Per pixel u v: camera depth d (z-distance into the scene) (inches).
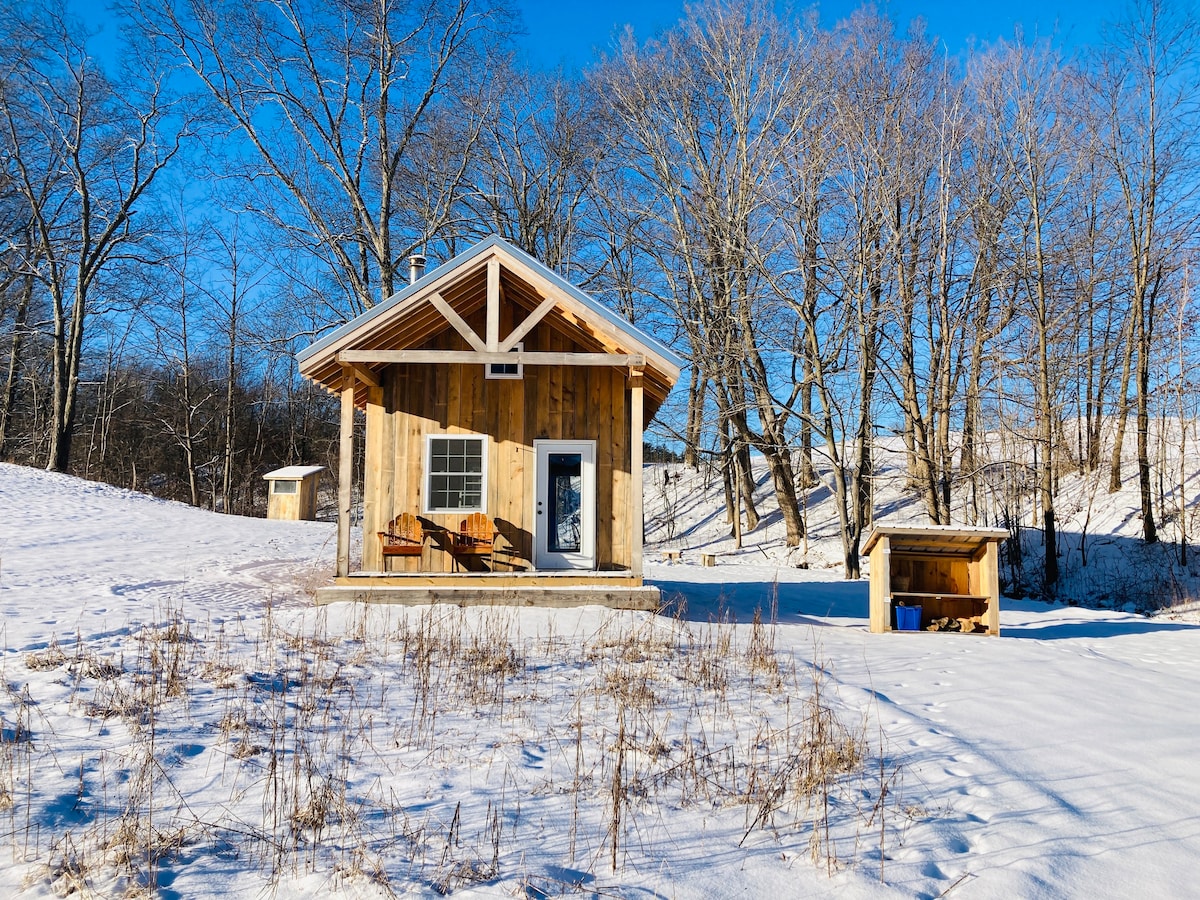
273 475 1294.3
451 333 559.5
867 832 182.5
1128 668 388.2
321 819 179.8
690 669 332.8
